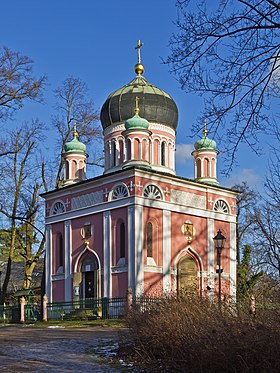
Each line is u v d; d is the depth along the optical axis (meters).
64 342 23.05
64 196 47.41
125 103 49.09
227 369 13.88
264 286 16.23
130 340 19.69
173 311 17.78
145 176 42.75
